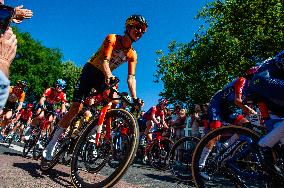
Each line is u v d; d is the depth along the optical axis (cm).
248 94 229
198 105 609
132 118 231
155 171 532
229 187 244
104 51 281
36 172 272
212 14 1922
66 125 289
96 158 275
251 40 1672
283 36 1559
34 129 482
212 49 1814
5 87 71
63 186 234
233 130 240
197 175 255
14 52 78
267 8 1634
